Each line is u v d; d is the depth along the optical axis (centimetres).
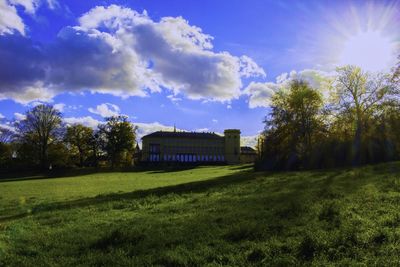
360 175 2373
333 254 755
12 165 10606
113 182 4969
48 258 900
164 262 806
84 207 1872
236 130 19038
